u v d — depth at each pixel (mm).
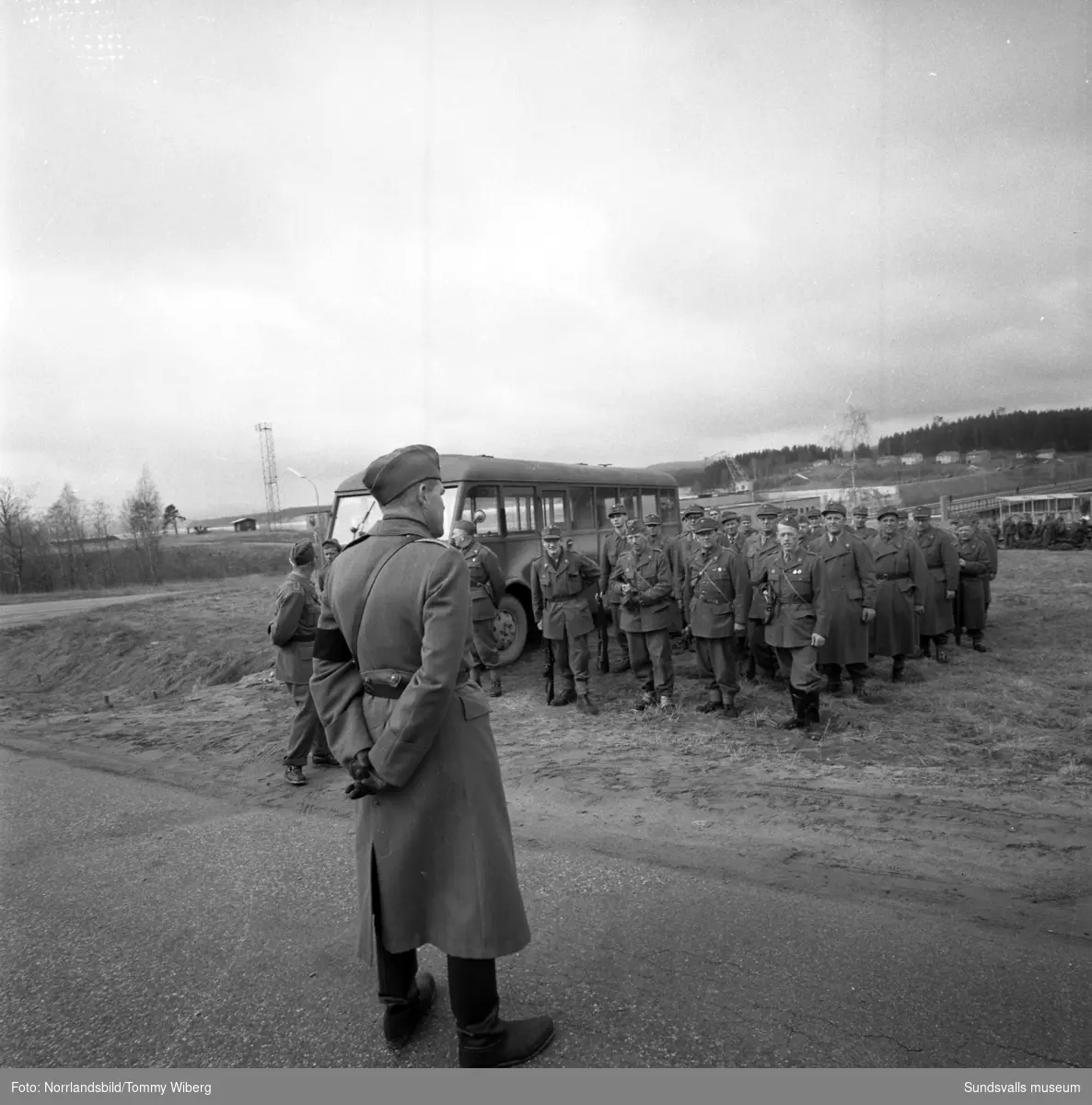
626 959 2834
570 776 5145
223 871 3871
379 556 2254
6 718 8594
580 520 11492
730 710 6762
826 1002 2520
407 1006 2412
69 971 2945
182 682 11508
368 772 2166
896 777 4871
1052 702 7027
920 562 7988
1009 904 3162
